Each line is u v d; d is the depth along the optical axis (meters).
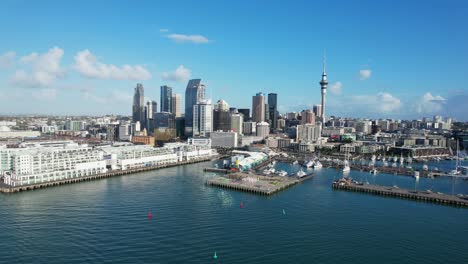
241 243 190.88
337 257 177.38
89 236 195.62
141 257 170.62
